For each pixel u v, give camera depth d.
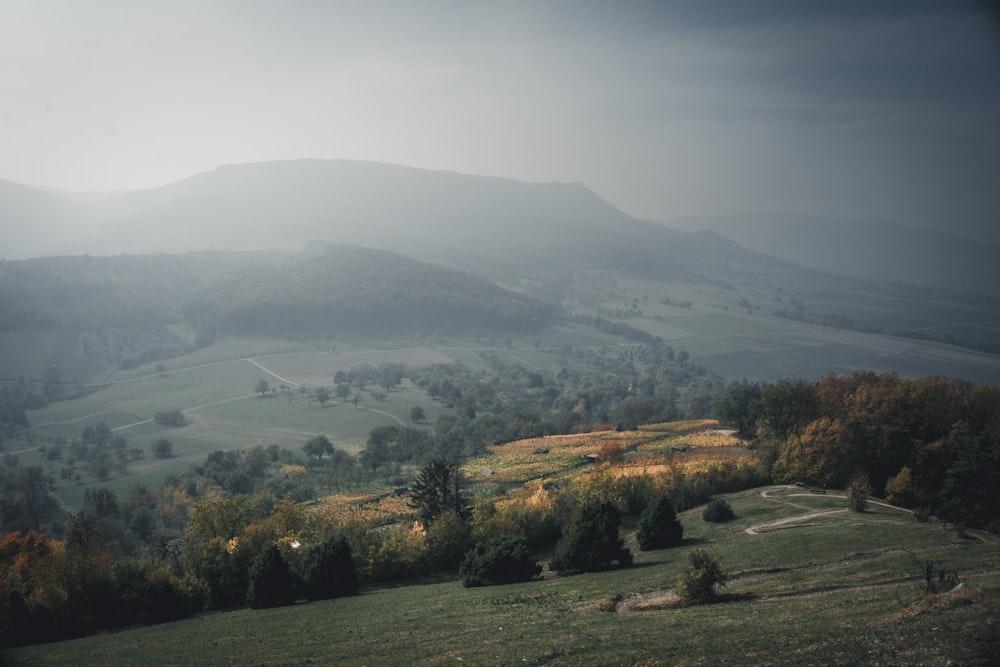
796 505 66.00
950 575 28.42
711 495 77.69
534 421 186.50
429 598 46.12
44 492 142.25
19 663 36.44
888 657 20.59
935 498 66.88
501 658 26.91
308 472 151.75
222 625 43.97
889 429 78.69
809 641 23.55
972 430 76.31
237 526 66.31
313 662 30.16
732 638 25.44
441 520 63.75
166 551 66.50
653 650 25.31
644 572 45.97
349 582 53.03
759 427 114.38
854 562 40.06
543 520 68.81
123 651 37.59
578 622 32.53
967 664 18.94
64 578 50.25
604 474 76.38
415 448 159.62
